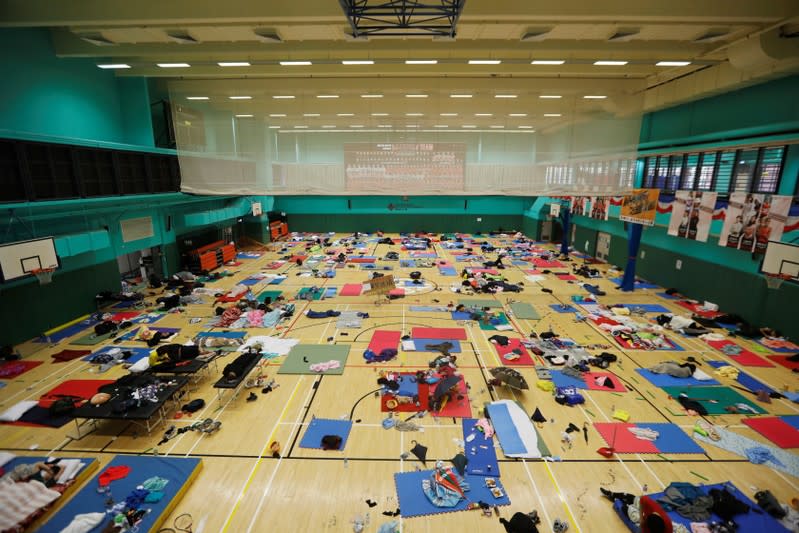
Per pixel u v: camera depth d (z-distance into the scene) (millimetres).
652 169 20891
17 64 12758
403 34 8047
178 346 11430
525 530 6719
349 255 28422
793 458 8609
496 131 10102
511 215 38156
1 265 11758
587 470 8227
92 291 16625
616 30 10297
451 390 10656
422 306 17906
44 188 12188
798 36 10141
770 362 12750
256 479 7918
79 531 6430
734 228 15266
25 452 8562
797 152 13164
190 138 10539
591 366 12562
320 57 12242
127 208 17781
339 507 7273
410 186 10109
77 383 11188
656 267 21547
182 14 9016
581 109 10250
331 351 13344
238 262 26141
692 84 16062
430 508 7238
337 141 10172
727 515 7062
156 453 8547
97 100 16141
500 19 9156
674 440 9148
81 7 9211
